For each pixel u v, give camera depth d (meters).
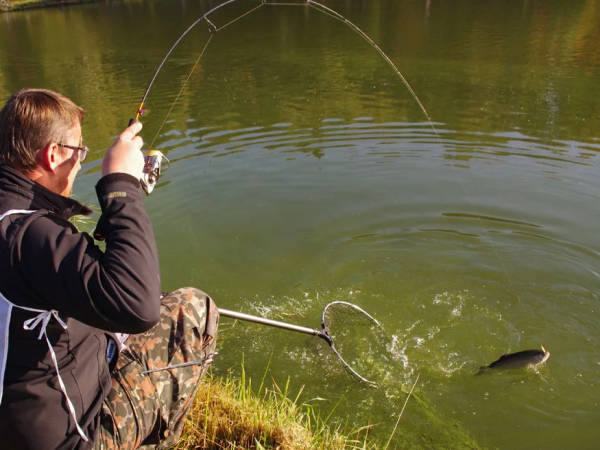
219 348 4.10
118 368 2.14
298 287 5.02
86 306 1.61
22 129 1.71
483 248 5.55
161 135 8.65
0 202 1.69
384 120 9.08
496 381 3.89
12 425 1.73
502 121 8.80
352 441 2.95
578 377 3.94
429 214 6.15
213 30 3.61
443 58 13.80
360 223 6.02
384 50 15.29
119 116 9.70
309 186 6.86
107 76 13.34
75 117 1.86
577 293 4.88
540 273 5.15
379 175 7.09
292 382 3.78
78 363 1.83
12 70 14.38
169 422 2.31
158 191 6.72
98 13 27.53
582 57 13.13
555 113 9.11
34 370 1.72
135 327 1.69
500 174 6.99
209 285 5.00
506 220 5.99
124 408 2.08
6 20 25.45
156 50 17.08
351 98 10.45
